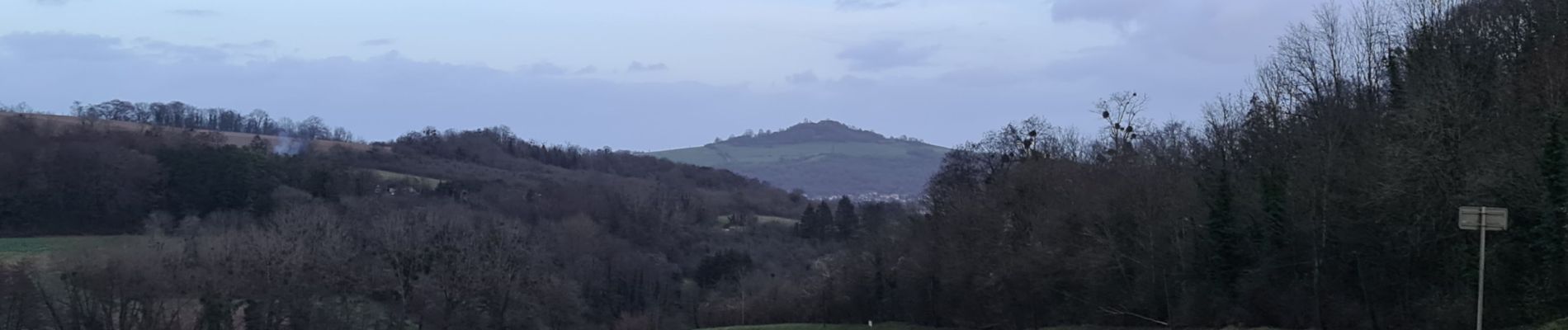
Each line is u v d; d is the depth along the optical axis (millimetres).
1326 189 44219
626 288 103062
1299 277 47625
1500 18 47656
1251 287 49219
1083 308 61969
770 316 100688
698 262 116250
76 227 81188
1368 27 55500
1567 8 43312
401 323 78125
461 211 98125
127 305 66500
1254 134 55000
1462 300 39594
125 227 82500
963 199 72188
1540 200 37094
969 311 73312
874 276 85688
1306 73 56531
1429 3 52031
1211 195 52312
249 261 72188
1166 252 54250
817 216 136625
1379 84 54125
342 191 104625
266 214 88938
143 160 88688
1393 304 44312
